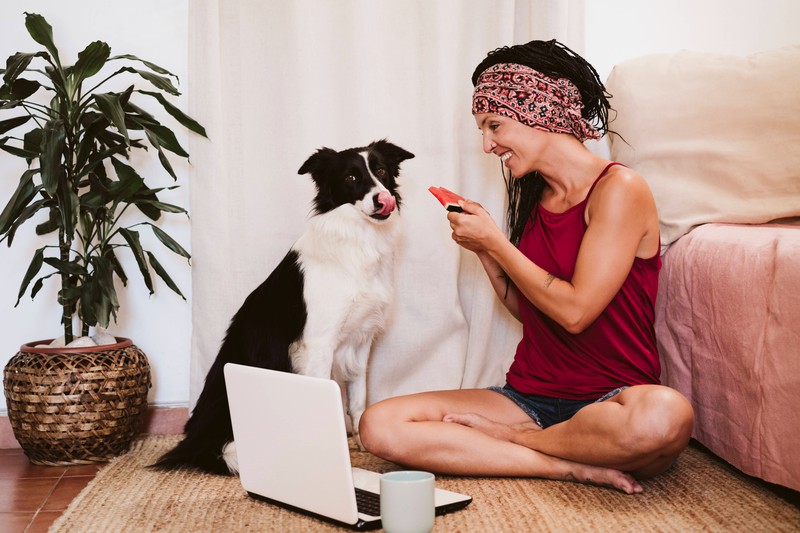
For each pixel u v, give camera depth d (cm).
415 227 253
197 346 243
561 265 191
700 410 201
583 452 172
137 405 225
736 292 182
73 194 209
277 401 163
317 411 153
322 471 155
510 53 194
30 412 212
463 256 261
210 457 201
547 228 196
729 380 186
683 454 210
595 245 179
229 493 183
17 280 249
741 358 180
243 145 247
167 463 205
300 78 244
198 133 228
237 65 245
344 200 220
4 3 244
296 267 221
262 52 246
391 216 228
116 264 233
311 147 247
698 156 224
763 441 171
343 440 149
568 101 190
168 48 250
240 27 245
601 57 266
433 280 254
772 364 168
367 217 219
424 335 254
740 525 154
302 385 156
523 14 256
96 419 214
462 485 182
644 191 182
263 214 250
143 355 232
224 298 242
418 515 138
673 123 229
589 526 154
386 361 255
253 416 171
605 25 265
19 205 210
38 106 247
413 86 252
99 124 219
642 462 169
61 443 214
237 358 217
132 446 233
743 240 187
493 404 199
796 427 161
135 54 249
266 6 245
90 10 247
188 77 246
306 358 214
